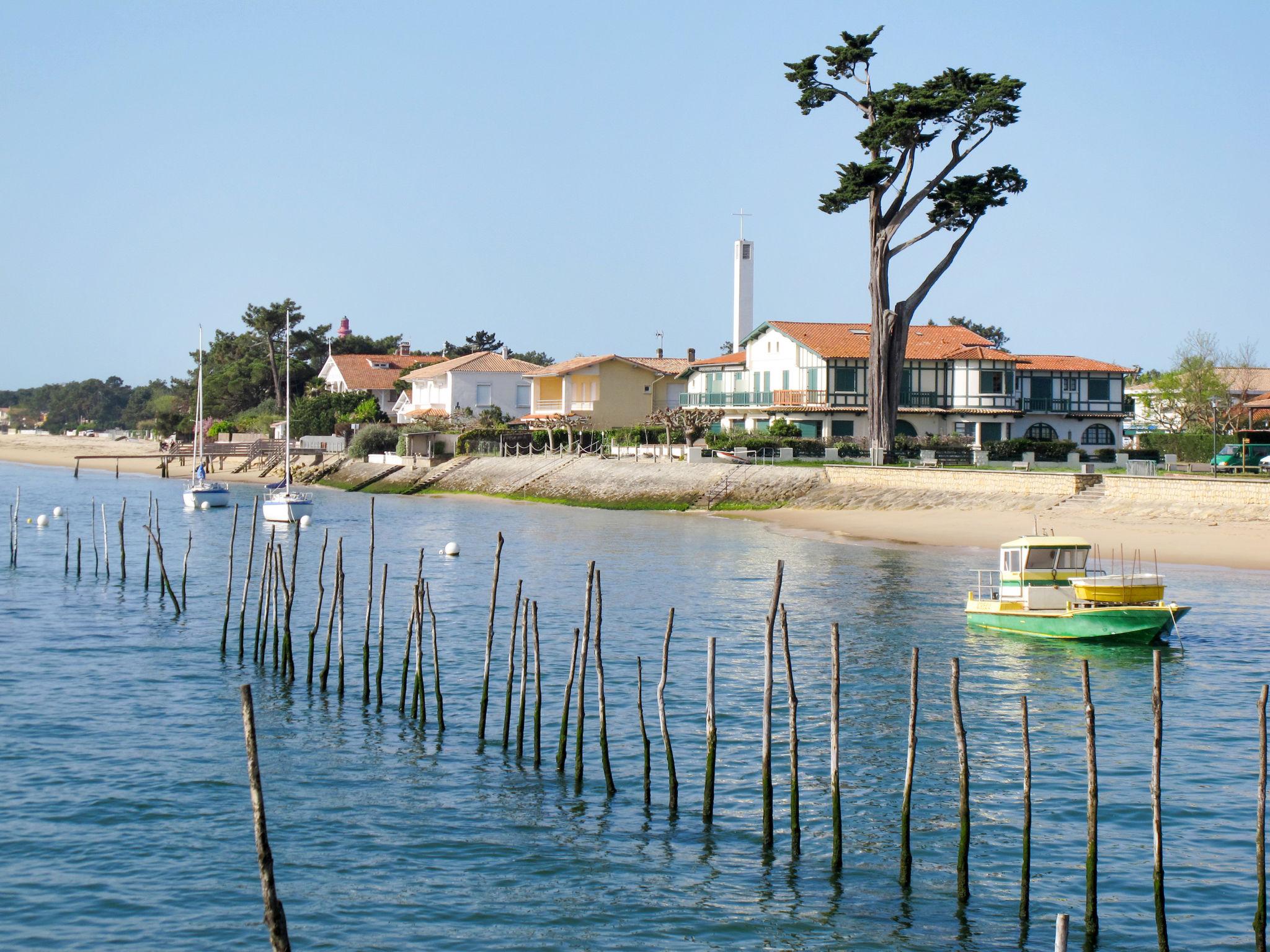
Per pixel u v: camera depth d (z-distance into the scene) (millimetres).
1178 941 22469
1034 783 30703
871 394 99500
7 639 49812
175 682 42438
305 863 26500
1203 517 71562
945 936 23000
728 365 129125
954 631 48969
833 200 94500
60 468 184000
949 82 93500
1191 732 34625
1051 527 73125
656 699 38719
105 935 23234
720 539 80688
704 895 24797
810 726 35844
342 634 42688
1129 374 122062
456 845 27359
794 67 96000
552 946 22719
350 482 137625
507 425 142500
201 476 117250
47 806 29797
